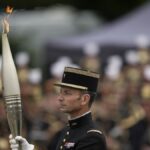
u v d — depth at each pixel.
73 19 50.53
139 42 41.53
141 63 40.66
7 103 16.08
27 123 30.27
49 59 43.00
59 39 43.22
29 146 16.17
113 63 40.50
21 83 32.22
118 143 31.11
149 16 44.69
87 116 17.22
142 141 31.41
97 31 44.56
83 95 17.16
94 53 41.75
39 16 50.34
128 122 31.58
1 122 24.27
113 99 32.28
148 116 31.66
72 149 16.94
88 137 16.88
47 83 33.47
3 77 16.11
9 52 16.20
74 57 42.38
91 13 56.25
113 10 60.19
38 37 49.16
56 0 53.56
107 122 31.52
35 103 31.38
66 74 17.39
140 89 34.84
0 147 24.23
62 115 31.34
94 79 17.34
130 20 44.78
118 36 42.78
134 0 59.56
